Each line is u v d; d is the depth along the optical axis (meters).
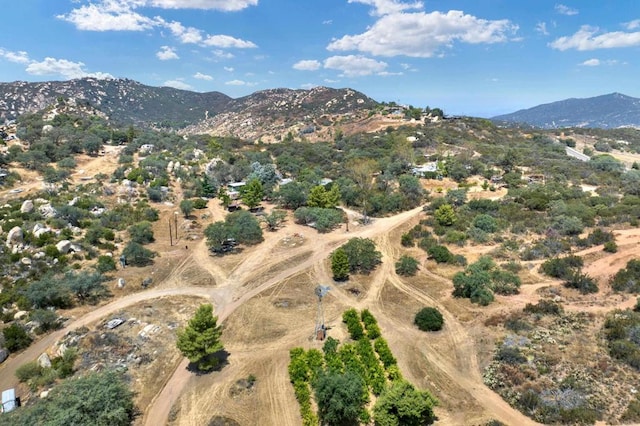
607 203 84.62
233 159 133.75
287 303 54.25
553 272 57.59
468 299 53.47
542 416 32.69
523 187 98.38
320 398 32.59
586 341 41.44
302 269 65.94
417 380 38.12
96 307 52.72
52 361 41.03
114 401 32.38
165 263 67.50
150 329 47.34
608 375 36.25
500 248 68.19
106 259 63.31
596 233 66.88
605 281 53.59
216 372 40.00
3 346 42.94
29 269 56.97
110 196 94.50
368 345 42.03
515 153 123.81
